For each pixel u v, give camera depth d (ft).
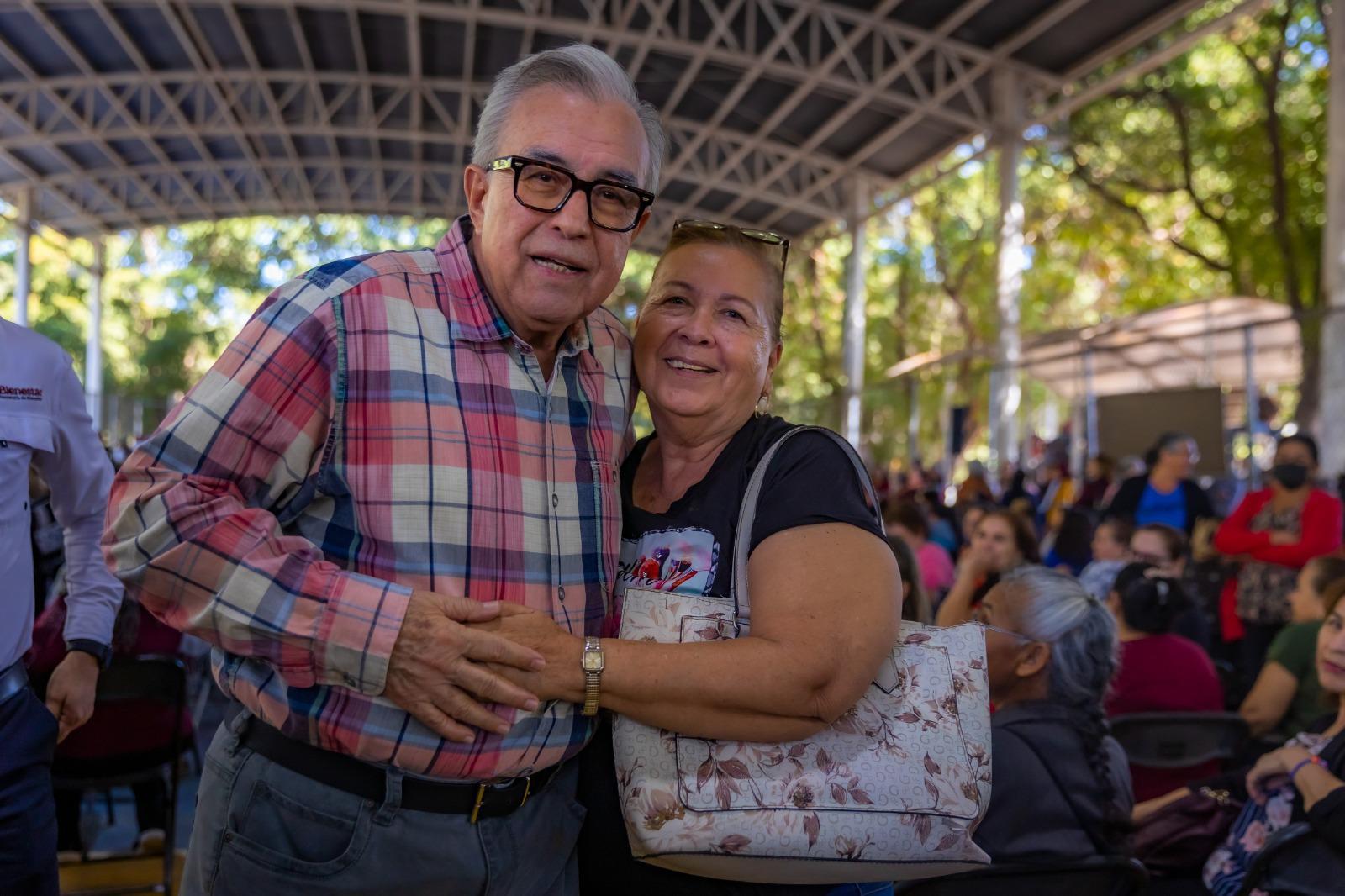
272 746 5.22
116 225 90.27
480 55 59.98
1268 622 18.13
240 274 136.46
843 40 49.44
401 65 62.03
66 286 126.21
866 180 66.33
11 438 7.04
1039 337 47.34
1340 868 7.82
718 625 5.41
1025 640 7.64
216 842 5.29
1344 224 29.78
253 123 68.18
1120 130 67.72
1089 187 67.10
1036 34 45.98
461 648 4.79
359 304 5.09
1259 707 11.55
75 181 78.33
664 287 6.09
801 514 5.41
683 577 5.72
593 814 5.95
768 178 70.03
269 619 4.72
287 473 5.04
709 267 6.03
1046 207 77.61
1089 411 32.71
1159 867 9.23
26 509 7.18
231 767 5.32
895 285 100.68
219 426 4.84
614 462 5.97
